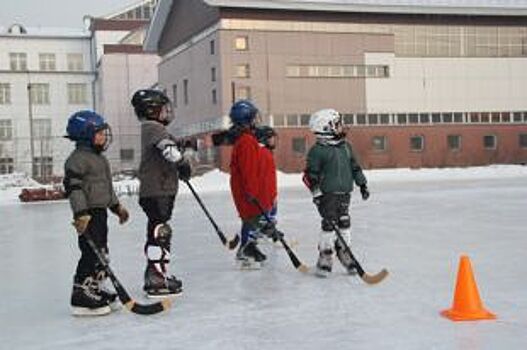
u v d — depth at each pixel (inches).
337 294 239.0
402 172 1508.4
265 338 184.5
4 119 2491.4
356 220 495.8
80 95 2605.8
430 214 531.8
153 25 2102.6
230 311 219.1
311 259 326.6
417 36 1793.8
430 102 1804.9
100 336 195.5
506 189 861.2
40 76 2549.2
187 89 1925.4
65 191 219.9
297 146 1686.8
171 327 201.6
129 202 886.4
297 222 503.2
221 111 1642.5
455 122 1827.0
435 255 320.2
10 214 757.3
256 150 293.7
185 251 368.2
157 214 243.0
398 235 400.8
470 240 370.3
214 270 302.5
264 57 1668.3
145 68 2472.9
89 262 222.4
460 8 1775.3
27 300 255.8
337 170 269.0
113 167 2415.1
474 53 1840.6
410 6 1736.0
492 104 1855.3
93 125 219.9
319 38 1707.7
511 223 453.1
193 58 1849.2
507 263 291.9
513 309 208.4
